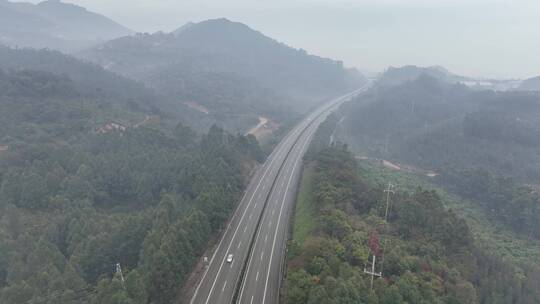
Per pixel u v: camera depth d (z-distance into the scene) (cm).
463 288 6775
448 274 7162
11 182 10506
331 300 5572
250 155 15025
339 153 13738
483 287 7412
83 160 12125
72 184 10875
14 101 16588
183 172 11312
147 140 14088
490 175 15775
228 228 9688
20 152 12362
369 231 8200
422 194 10012
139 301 5925
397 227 8862
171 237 7256
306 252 7112
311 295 5850
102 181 11631
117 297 5722
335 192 9812
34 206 10275
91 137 14188
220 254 8431
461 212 14050
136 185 11681
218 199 9362
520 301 7656
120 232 8281
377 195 10225
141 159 12475
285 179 13462
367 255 7106
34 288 6594
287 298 6362
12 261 7719
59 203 10281
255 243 8962
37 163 11562
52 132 14662
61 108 16712
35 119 15738
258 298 6919
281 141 18912
